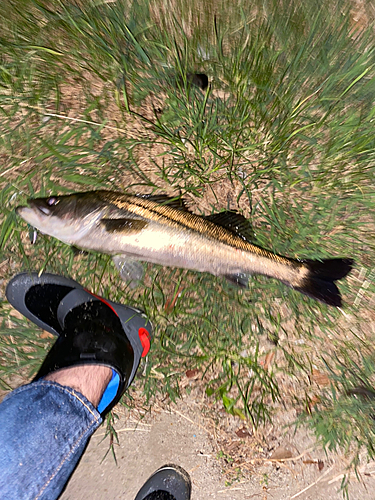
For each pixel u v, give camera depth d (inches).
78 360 26.8
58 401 24.5
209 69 34.1
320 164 32.5
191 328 31.6
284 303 32.2
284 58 34.8
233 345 31.7
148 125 33.3
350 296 31.8
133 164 32.7
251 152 33.0
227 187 33.2
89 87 33.4
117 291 32.1
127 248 28.9
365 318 31.7
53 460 23.3
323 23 35.3
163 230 28.4
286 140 32.0
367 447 30.2
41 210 28.1
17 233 30.4
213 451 30.5
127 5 34.8
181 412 31.2
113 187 32.4
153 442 30.8
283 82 33.8
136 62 33.7
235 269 29.1
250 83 33.2
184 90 32.9
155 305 31.6
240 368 31.6
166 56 33.8
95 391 26.1
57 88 31.9
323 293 28.9
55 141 32.5
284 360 31.8
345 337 31.7
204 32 35.3
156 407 31.3
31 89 32.4
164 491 29.1
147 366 31.4
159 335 31.7
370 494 29.8
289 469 30.3
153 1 35.4
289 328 32.1
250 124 33.2
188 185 32.9
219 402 31.2
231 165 32.0
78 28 31.2
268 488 30.0
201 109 31.8
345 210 32.4
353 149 31.3
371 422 30.3
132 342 29.8
